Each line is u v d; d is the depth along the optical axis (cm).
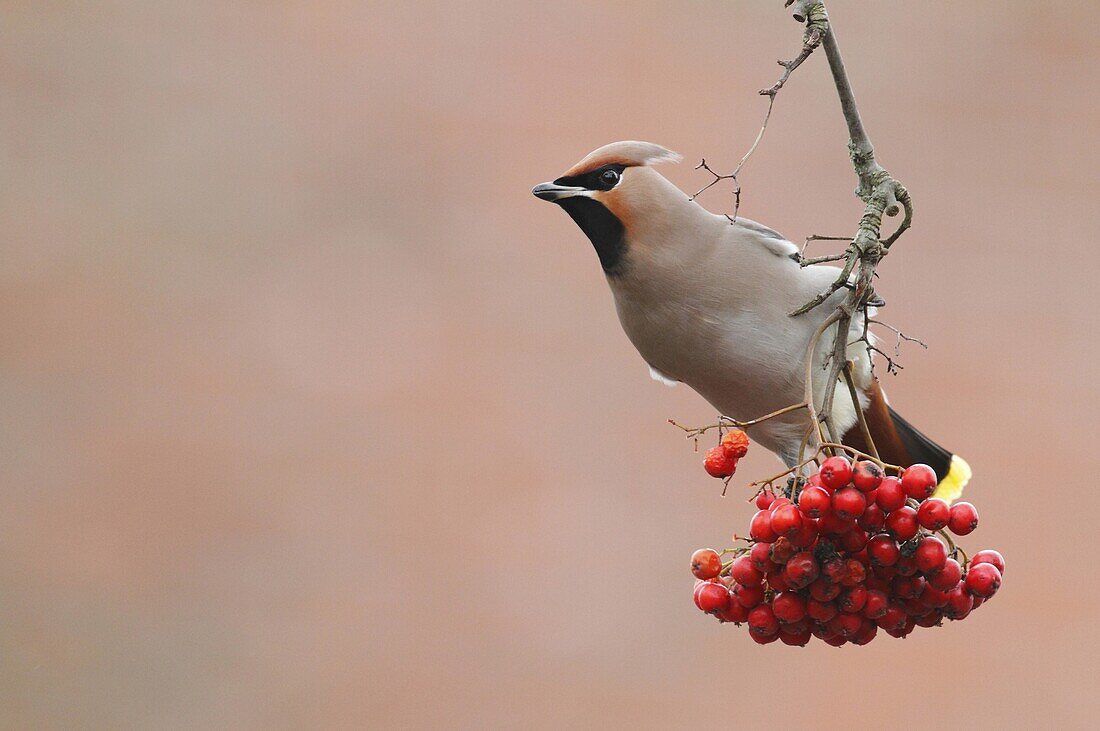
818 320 430
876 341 432
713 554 421
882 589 420
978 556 420
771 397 431
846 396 431
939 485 435
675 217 430
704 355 431
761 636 421
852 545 419
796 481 419
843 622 419
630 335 433
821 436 419
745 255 430
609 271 431
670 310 430
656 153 431
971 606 419
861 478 418
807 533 418
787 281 430
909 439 435
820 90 625
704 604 421
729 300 430
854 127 422
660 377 435
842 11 640
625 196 430
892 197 421
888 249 421
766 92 420
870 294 421
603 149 431
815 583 419
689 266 430
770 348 430
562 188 431
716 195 604
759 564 420
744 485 545
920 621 420
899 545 419
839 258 421
